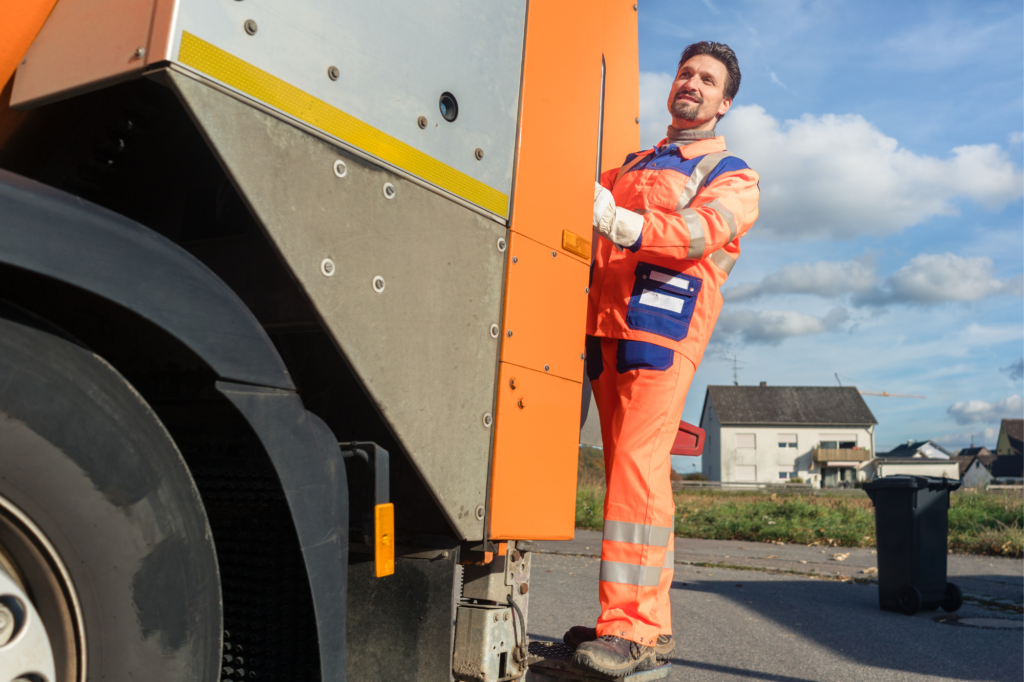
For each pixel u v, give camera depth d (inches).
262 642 59.7
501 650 78.1
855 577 323.9
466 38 71.2
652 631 99.2
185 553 47.9
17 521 41.5
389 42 62.2
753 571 342.3
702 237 102.3
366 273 58.8
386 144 61.2
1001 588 299.0
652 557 102.3
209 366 48.4
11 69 53.3
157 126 58.7
